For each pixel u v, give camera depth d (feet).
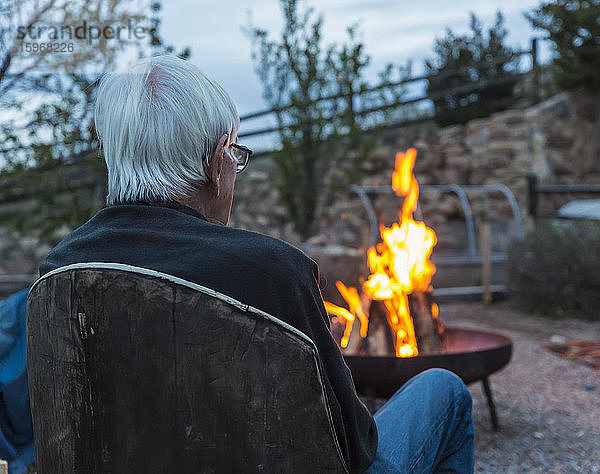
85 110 8.26
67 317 3.43
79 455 3.48
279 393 3.35
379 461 4.33
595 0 34.22
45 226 16.81
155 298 3.29
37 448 3.77
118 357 3.35
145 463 3.38
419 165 37.32
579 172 35.35
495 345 11.39
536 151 34.83
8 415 6.98
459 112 39.42
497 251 33.04
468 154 36.96
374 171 37.73
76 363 3.43
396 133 38.88
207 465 3.35
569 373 14.51
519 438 10.55
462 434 5.17
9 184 13.55
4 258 23.12
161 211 3.66
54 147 11.54
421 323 10.65
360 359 9.13
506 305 23.99
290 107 26.32
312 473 3.45
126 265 3.36
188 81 3.79
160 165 3.74
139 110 3.71
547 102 35.96
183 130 3.72
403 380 9.14
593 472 9.21
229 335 3.29
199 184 3.87
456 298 24.62
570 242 21.70
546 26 35.53
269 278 3.39
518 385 13.65
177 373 3.31
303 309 3.46
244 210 37.63
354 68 26.25
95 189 16.08
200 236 3.52
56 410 3.54
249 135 27.25
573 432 10.80
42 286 3.57
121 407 3.38
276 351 3.33
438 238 34.35
